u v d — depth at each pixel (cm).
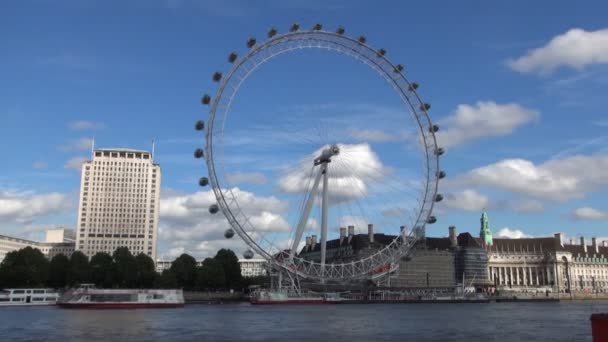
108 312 14688
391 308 18250
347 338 8256
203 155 16150
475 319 12469
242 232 16788
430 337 8450
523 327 10275
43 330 9200
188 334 8725
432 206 18775
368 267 19775
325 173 19125
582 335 8794
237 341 7825
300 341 7825
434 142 18888
